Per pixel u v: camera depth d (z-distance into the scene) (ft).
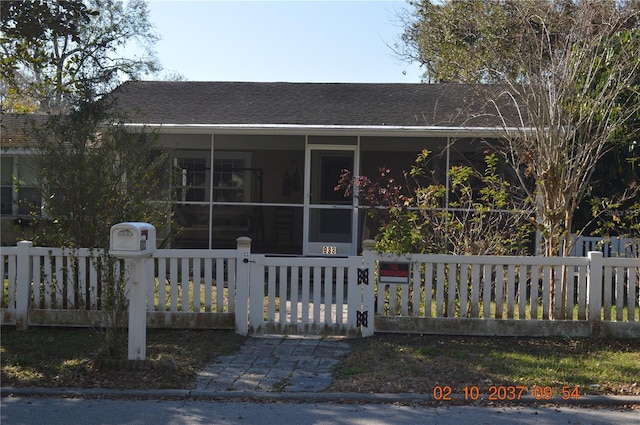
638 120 35.91
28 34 33.68
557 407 19.88
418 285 26.96
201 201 45.50
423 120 44.09
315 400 20.36
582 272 26.63
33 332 27.50
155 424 18.24
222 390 20.98
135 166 28.68
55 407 19.62
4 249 27.76
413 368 22.93
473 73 38.83
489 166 33.63
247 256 27.30
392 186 32.58
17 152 46.80
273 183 45.29
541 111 28.96
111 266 23.15
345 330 26.99
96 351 24.40
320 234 44.91
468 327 26.73
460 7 49.78
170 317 27.61
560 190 28.45
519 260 26.53
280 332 27.14
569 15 33.45
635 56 31.12
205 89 52.24
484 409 19.63
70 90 39.65
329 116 45.78
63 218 28.50
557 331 26.55
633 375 22.26
